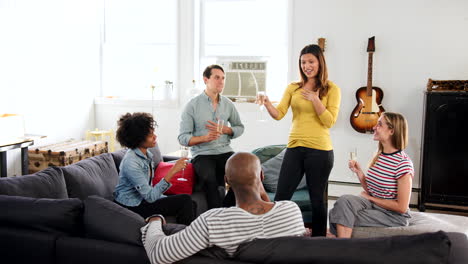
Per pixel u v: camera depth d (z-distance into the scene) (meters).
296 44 4.79
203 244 1.40
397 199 2.41
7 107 4.13
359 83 4.61
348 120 4.67
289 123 4.92
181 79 5.27
